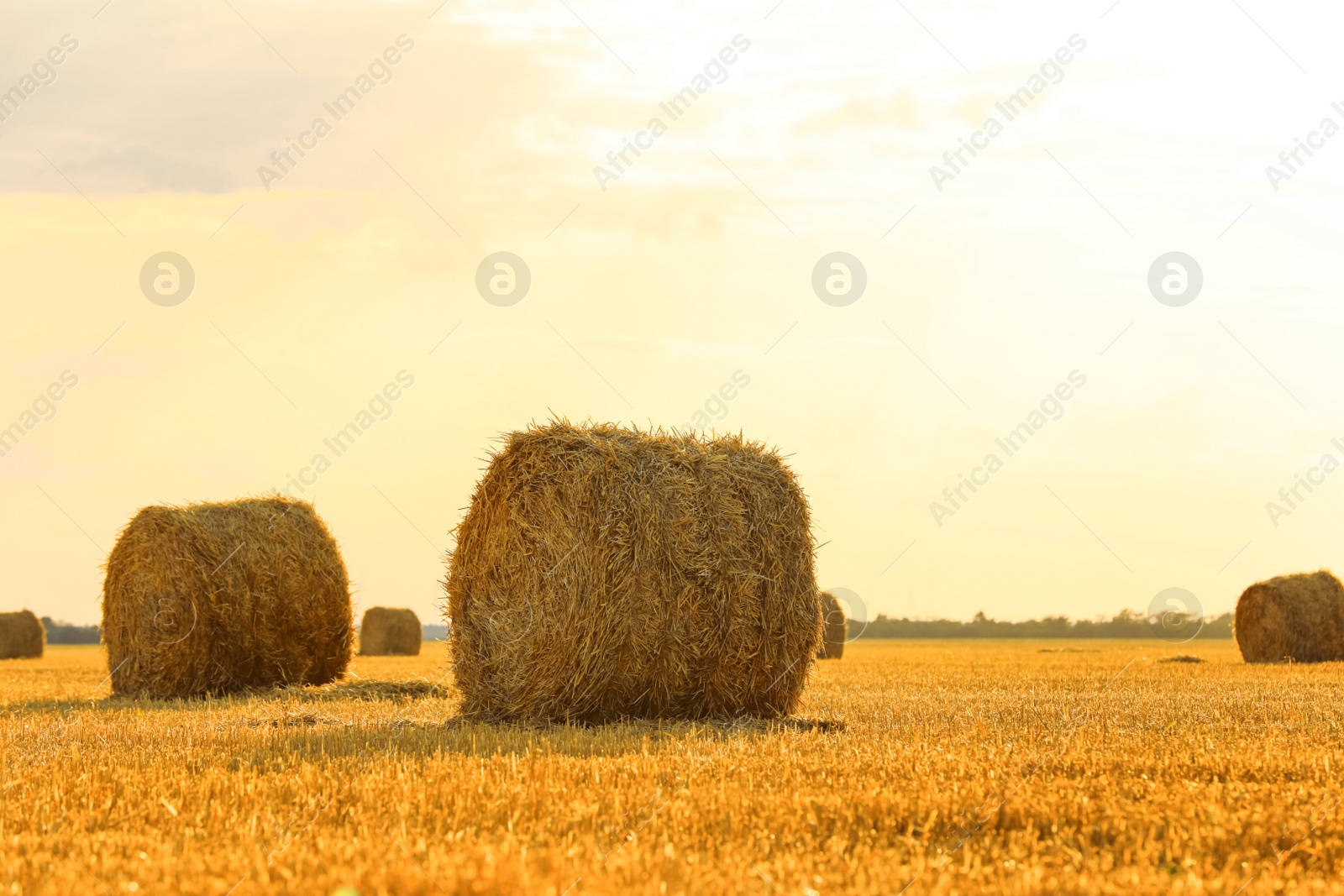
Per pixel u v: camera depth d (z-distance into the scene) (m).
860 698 18.22
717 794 8.33
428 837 7.19
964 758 9.97
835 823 7.59
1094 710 15.62
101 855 6.91
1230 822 7.46
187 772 10.09
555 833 7.39
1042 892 6.06
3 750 11.71
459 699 15.66
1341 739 12.01
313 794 8.62
